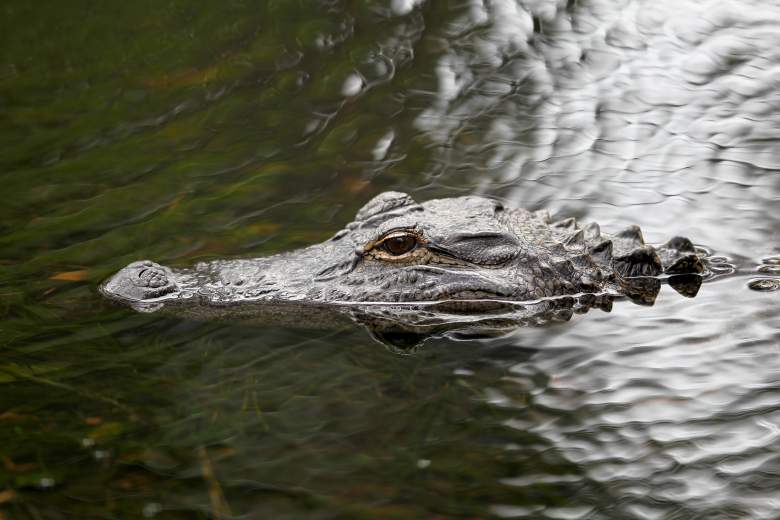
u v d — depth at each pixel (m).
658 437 10.36
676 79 21.48
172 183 17.83
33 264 14.70
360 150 18.94
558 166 18.28
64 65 22.97
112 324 12.59
